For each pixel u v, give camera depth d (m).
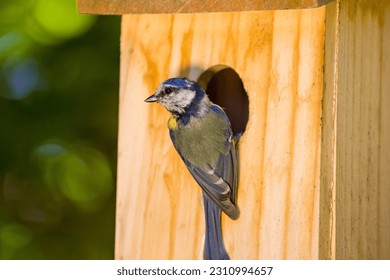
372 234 7.57
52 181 8.84
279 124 7.21
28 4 8.49
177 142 7.45
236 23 7.39
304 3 6.66
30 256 8.84
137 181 7.82
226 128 7.37
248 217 7.34
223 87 8.37
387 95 7.65
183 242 7.65
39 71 8.70
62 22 8.55
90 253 8.96
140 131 7.80
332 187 7.14
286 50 7.19
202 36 7.53
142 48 7.77
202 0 7.02
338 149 7.15
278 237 7.21
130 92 7.82
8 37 8.55
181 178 7.68
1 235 8.84
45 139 8.78
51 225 8.95
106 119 8.83
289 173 7.17
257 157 7.31
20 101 8.70
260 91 7.29
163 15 7.68
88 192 8.95
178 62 7.62
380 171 7.62
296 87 7.14
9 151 8.73
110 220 9.00
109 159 8.94
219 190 7.28
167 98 7.36
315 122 7.06
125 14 7.52
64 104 8.75
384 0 7.64
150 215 7.77
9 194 8.91
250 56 7.33
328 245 7.15
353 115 7.31
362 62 7.38
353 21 7.28
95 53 8.72
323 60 7.03
